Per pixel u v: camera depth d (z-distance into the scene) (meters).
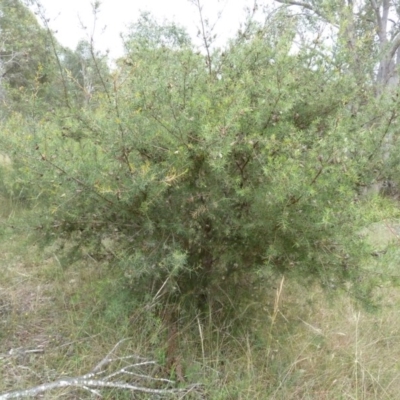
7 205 4.15
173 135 2.18
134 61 2.55
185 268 2.41
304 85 2.72
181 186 2.32
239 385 2.33
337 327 3.00
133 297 2.59
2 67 6.74
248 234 2.36
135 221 2.50
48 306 3.07
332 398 2.39
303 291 3.27
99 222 2.52
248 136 2.19
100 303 2.84
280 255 2.35
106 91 2.64
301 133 2.26
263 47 2.63
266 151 2.19
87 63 3.13
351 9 2.95
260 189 2.20
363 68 3.13
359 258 2.12
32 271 3.59
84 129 2.53
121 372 2.21
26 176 2.41
